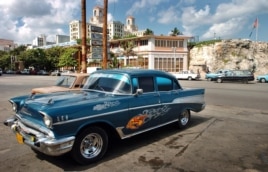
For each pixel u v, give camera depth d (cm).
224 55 5119
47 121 373
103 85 521
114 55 4916
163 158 459
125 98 480
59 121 377
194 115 870
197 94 709
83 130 416
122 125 473
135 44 4994
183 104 649
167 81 608
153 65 4756
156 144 539
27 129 419
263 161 448
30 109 416
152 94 547
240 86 2322
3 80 3133
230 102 1208
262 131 655
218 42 5128
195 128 679
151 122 543
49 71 6712
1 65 8494
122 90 494
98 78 547
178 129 663
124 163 436
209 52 5131
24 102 455
